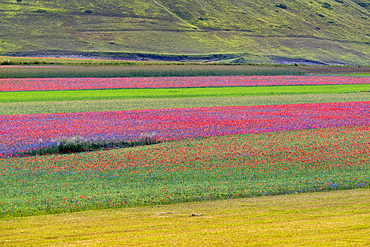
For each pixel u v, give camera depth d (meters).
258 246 18.25
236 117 62.78
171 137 50.09
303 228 20.50
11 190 32.22
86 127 55.34
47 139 48.50
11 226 23.00
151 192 31.17
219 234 20.03
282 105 74.19
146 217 24.20
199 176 35.84
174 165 39.31
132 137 49.75
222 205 27.00
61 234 20.92
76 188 32.91
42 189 32.56
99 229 21.75
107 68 143.62
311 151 43.28
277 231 20.16
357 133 51.66
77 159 41.62
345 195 28.39
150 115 64.31
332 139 48.50
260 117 62.78
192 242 18.95
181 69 144.75
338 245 17.98
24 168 38.53
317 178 34.19
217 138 49.97
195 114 65.19
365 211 23.48
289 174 36.06
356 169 37.09
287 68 165.25
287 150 43.78
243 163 39.62
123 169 38.22
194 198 29.58
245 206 26.30
